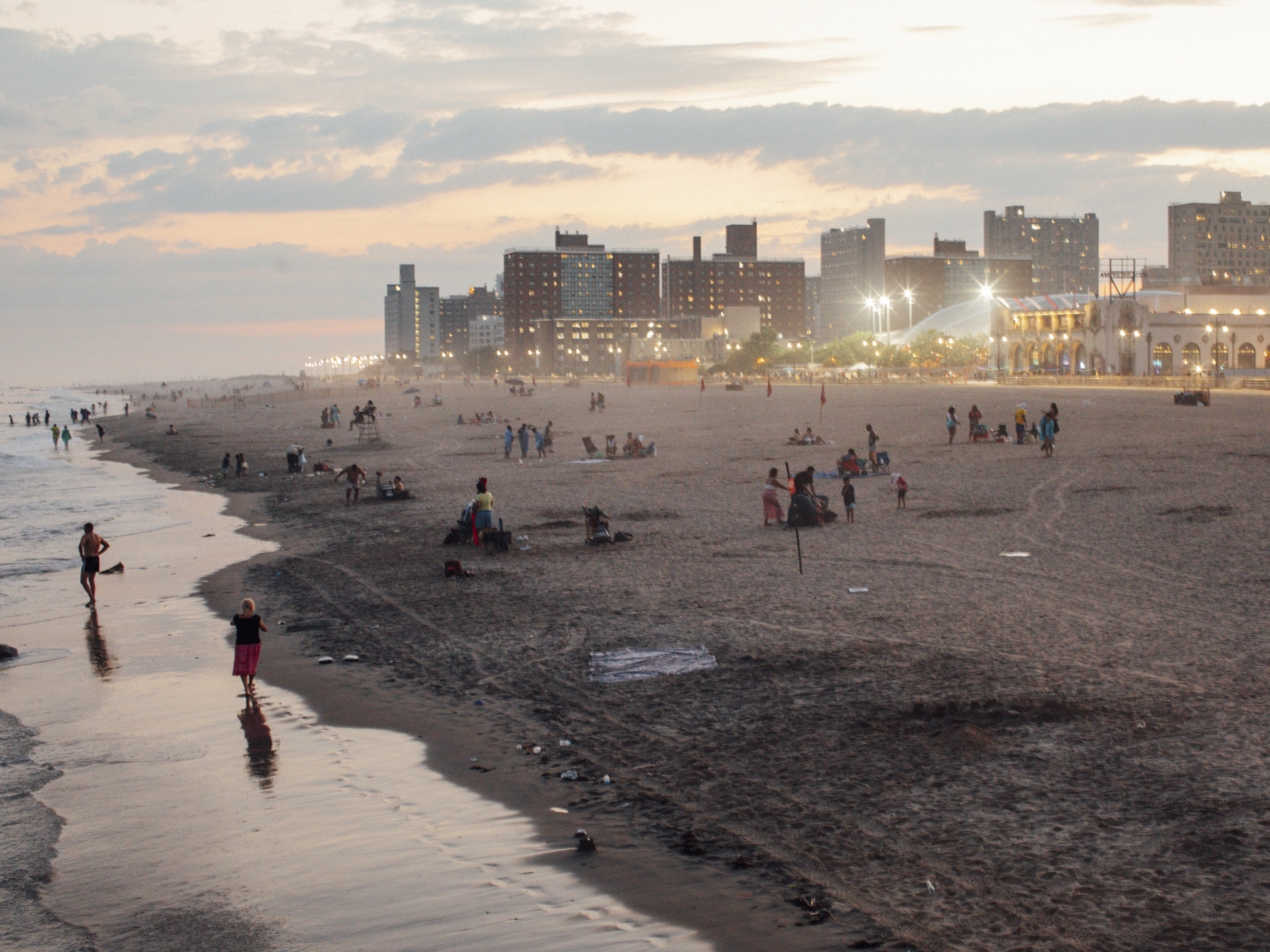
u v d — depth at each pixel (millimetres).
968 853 9414
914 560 23312
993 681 14250
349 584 24203
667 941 8367
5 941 8789
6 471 66750
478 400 137625
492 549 27062
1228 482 32938
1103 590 19438
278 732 14242
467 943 8516
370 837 10672
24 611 23656
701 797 11117
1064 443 48312
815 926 8398
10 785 12586
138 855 10453
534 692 15211
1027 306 139875
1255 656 14719
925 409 79812
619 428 74250
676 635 17797
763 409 90438
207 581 25812
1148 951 7738
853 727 12828
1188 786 10492
